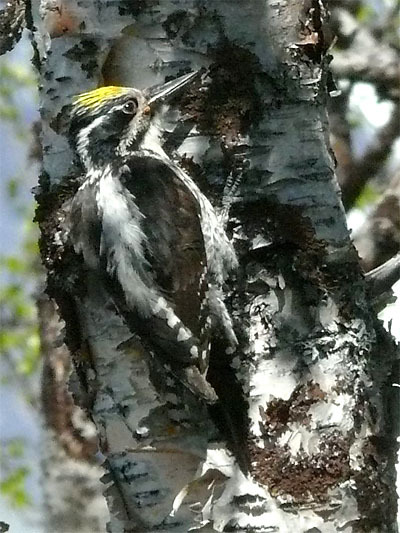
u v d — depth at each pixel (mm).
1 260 16812
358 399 8219
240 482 7969
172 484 8078
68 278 8477
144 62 8586
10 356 16094
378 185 14781
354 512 8023
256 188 8445
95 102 8633
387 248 12609
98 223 8352
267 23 8562
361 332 8383
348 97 14227
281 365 8195
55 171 8844
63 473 13430
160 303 8070
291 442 8062
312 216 8445
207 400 7805
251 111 8492
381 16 14516
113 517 8250
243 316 8281
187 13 8484
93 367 8422
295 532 7914
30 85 17719
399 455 9383
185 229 8242
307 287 8336
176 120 8531
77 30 8633
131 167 8492
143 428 8188
